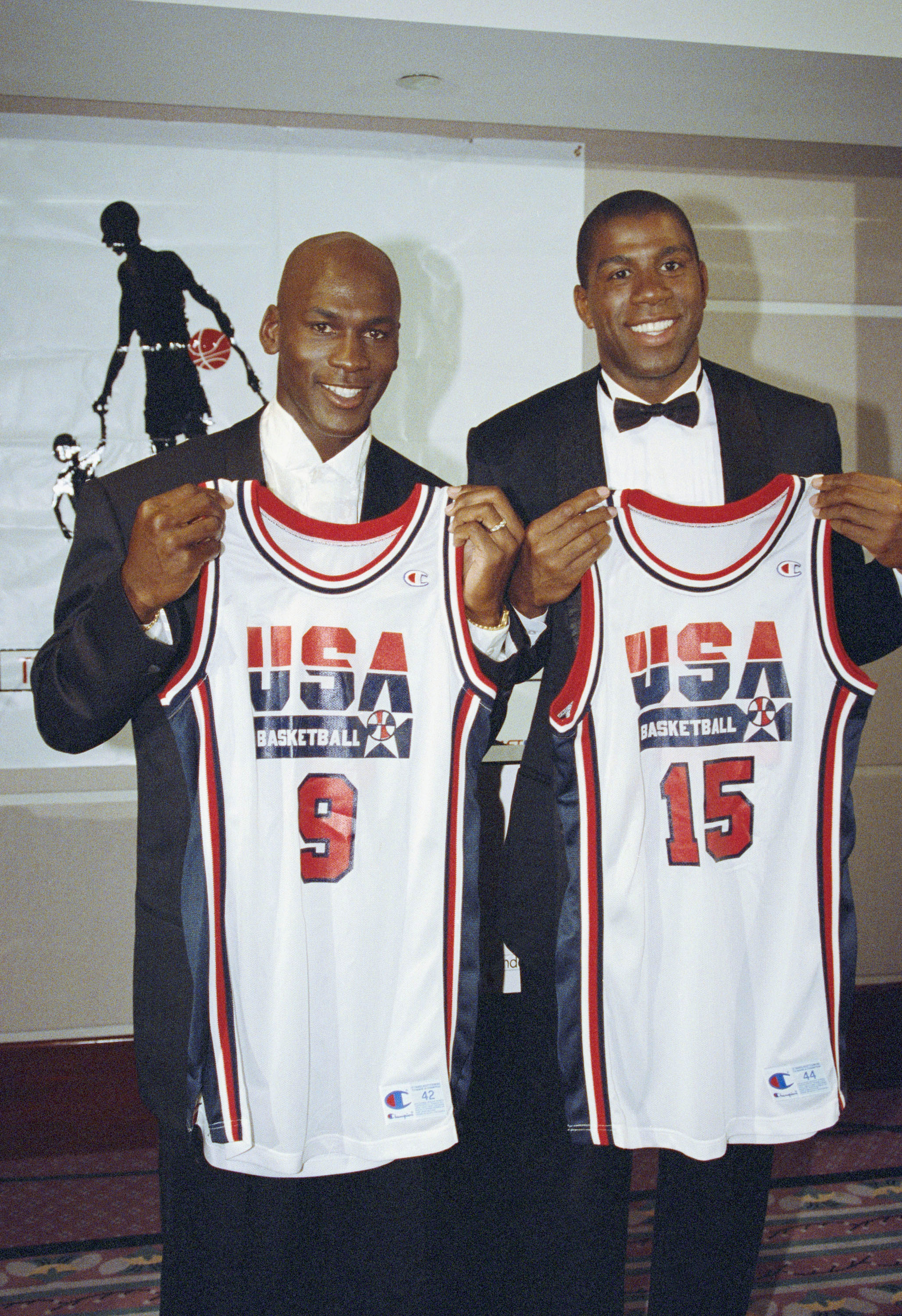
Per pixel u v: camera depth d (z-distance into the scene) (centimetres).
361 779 128
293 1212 134
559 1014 133
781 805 133
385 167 212
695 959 130
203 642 123
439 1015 127
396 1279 138
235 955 124
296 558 127
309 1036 125
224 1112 122
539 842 144
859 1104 256
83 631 125
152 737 138
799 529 133
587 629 129
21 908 229
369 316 136
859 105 205
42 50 179
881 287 242
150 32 172
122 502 141
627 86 194
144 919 134
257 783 125
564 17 171
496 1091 183
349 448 146
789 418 152
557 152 217
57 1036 235
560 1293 145
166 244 211
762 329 238
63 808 228
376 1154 126
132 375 214
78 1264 191
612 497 132
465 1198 179
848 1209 207
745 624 133
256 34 172
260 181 211
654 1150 235
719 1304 143
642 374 147
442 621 128
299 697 127
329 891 128
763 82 194
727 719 133
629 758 131
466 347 215
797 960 132
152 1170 229
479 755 129
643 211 143
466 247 214
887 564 133
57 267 210
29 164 206
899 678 256
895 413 247
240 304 214
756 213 234
